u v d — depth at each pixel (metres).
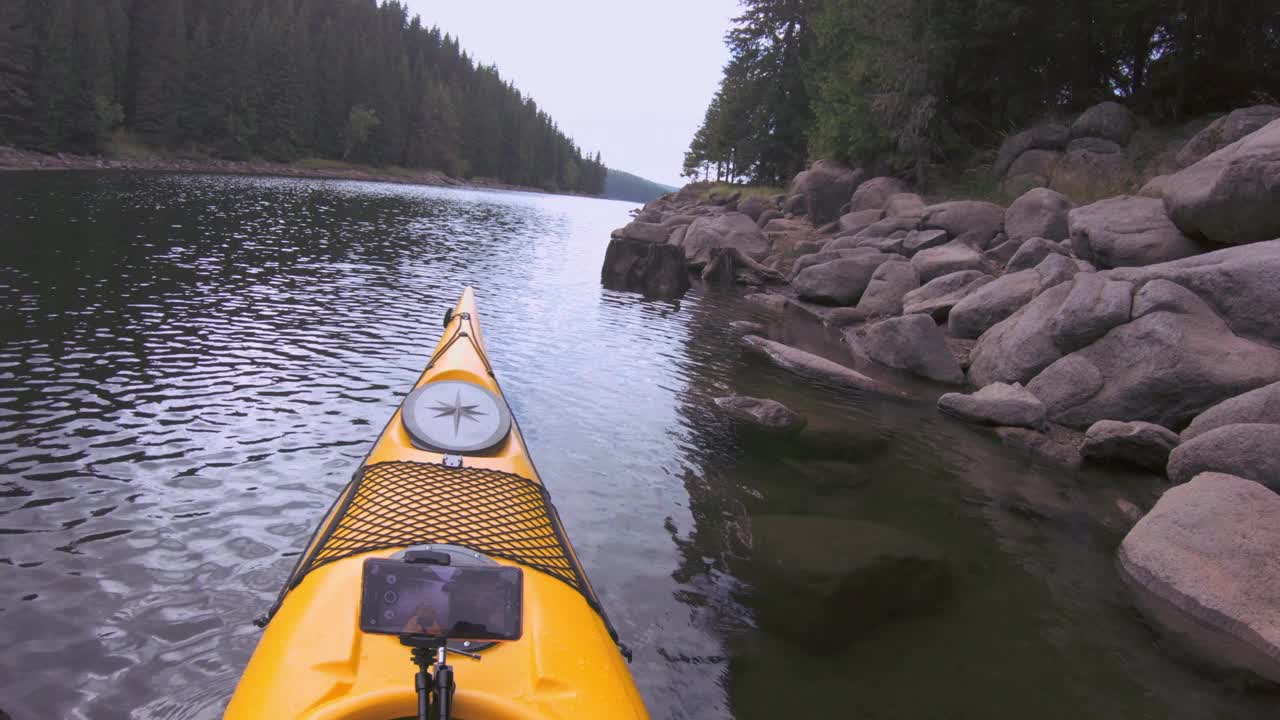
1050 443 8.25
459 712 2.13
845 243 20.41
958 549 5.66
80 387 6.89
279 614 2.72
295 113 92.06
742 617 4.38
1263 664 4.41
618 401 8.49
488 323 11.95
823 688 3.81
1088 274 10.09
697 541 5.28
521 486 3.64
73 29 59.91
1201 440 6.80
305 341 9.41
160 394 6.94
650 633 4.12
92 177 37.84
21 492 4.85
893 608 4.66
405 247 21.62
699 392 9.24
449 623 2.06
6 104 51.44
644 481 6.30
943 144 27.58
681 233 27.23
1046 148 23.08
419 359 9.07
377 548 2.86
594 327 12.68
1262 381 7.94
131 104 73.75
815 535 5.46
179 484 5.20
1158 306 8.88
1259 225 9.98
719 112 50.38
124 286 11.52
